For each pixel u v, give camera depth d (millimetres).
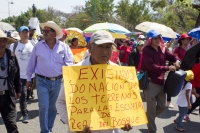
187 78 4910
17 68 4008
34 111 6125
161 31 9586
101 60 2258
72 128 2098
